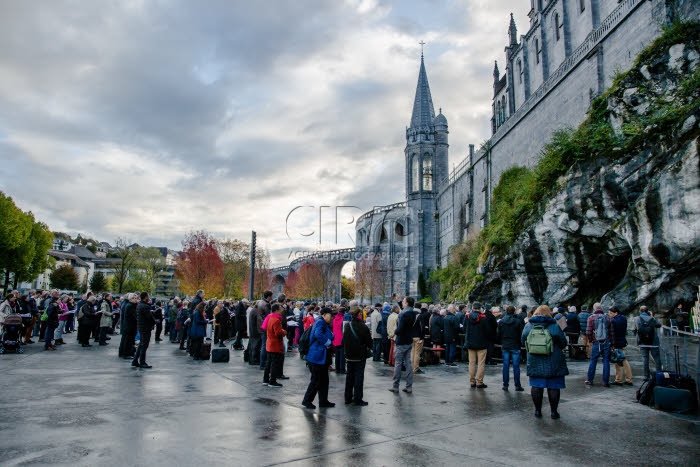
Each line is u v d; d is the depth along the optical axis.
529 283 31.64
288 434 7.63
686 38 23.17
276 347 12.03
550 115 36.16
